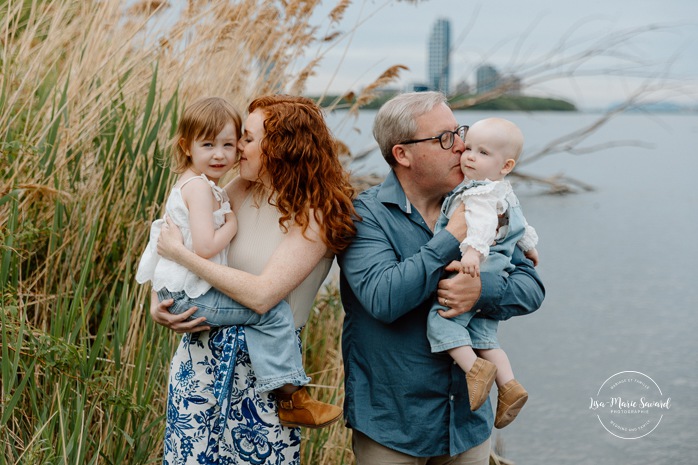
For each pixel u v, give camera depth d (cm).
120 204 349
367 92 420
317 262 259
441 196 277
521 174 1430
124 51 379
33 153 315
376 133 272
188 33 400
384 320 255
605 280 977
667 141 3734
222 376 251
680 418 566
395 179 272
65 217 346
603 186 1862
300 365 260
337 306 434
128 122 361
